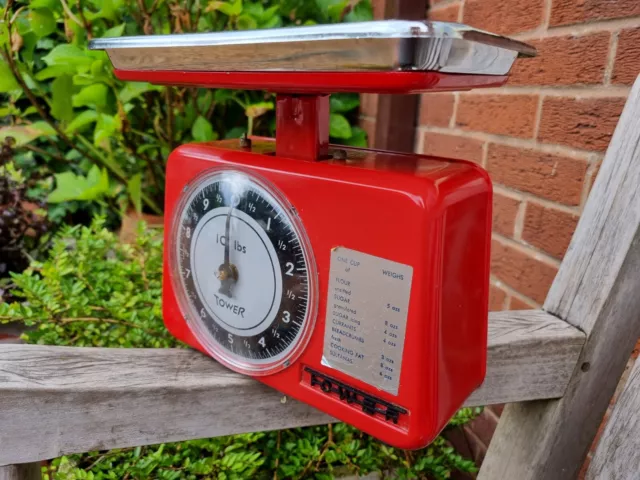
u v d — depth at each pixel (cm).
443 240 43
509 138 95
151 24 136
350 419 50
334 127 144
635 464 59
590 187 77
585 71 78
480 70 40
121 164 159
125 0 135
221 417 58
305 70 41
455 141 114
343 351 49
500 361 63
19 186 149
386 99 132
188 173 57
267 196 50
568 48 80
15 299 131
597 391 69
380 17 139
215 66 45
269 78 43
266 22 139
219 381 57
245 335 56
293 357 53
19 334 117
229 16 136
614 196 64
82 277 103
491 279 103
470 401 64
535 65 88
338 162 49
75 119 142
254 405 59
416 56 34
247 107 132
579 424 70
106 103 141
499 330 66
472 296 50
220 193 54
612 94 73
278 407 60
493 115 99
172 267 62
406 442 46
